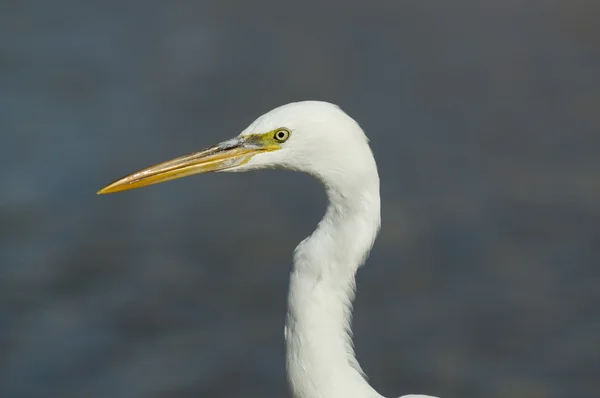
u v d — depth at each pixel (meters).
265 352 12.70
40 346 12.98
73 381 12.34
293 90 21.39
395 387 12.02
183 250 15.12
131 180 6.64
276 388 12.09
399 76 21.92
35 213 16.23
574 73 21.73
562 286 13.89
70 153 18.20
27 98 20.83
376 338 12.90
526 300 13.59
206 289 14.10
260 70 22.53
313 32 24.70
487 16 25.03
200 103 20.84
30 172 17.50
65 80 21.94
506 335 12.90
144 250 15.20
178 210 16.38
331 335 6.21
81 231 15.73
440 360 12.46
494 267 14.39
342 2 26.61
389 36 24.19
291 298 6.28
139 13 26.33
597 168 17.38
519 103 20.30
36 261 14.91
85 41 24.41
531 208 15.96
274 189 17.00
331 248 6.23
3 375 12.41
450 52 23.11
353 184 6.15
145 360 12.65
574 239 15.01
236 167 6.41
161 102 20.88
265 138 6.29
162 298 13.91
